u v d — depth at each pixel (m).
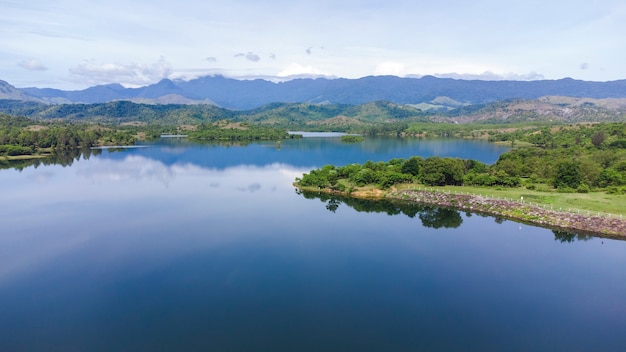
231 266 70.75
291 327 51.56
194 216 103.25
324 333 50.22
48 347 47.75
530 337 49.66
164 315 54.53
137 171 178.75
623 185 114.00
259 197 126.50
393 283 64.19
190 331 50.69
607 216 88.94
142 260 73.50
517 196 111.00
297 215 105.06
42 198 123.62
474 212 106.19
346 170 148.25
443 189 124.19
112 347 47.66
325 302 58.00
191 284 63.66
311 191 135.12
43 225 94.94
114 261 73.00
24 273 67.88
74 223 96.50
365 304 57.53
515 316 54.50
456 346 47.62
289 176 167.12
